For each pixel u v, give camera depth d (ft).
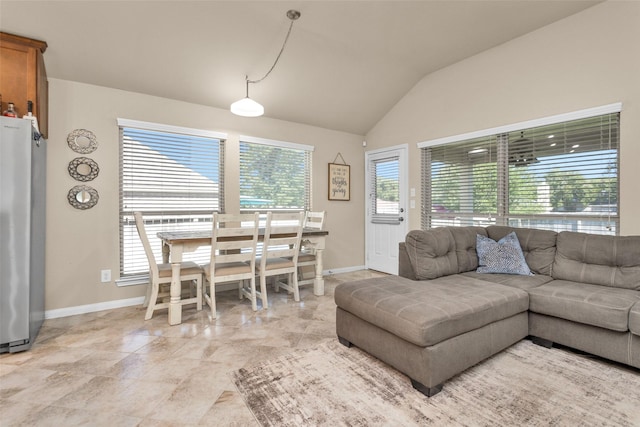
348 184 16.11
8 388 5.66
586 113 9.02
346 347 7.40
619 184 8.54
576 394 5.45
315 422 4.80
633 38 8.26
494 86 11.15
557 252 8.73
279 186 13.99
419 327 5.35
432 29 9.98
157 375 6.11
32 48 8.29
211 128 12.13
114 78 10.00
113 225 10.29
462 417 4.88
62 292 9.51
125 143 10.57
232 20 8.97
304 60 11.00
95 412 5.01
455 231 9.91
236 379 5.98
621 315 6.02
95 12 8.08
